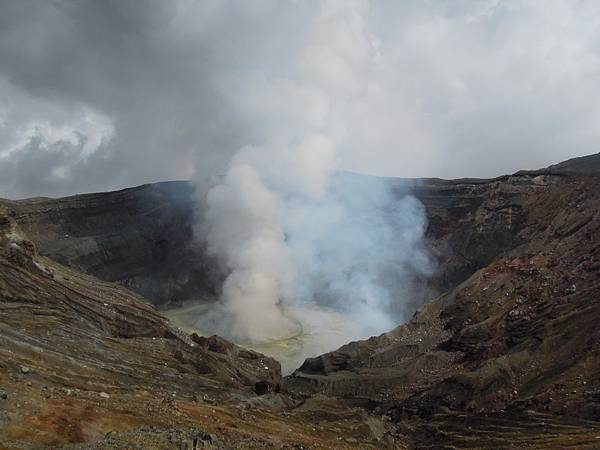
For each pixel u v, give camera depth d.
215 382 107.62
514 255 160.75
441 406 112.12
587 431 89.69
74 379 77.75
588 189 174.25
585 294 123.75
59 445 49.00
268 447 64.38
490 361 117.00
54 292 118.44
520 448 88.00
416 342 143.12
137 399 72.69
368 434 98.00
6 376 64.44
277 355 173.75
